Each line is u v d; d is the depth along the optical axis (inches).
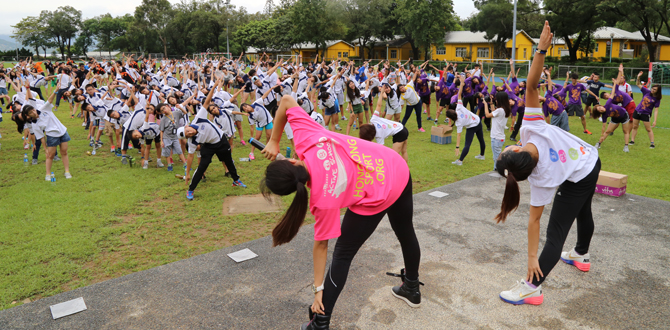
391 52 2310.5
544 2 1432.1
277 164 96.3
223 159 267.0
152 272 151.9
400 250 166.4
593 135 449.7
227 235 197.9
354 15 2050.9
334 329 116.5
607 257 157.9
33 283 151.9
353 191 99.7
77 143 422.0
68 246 184.9
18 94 427.2
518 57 1930.4
